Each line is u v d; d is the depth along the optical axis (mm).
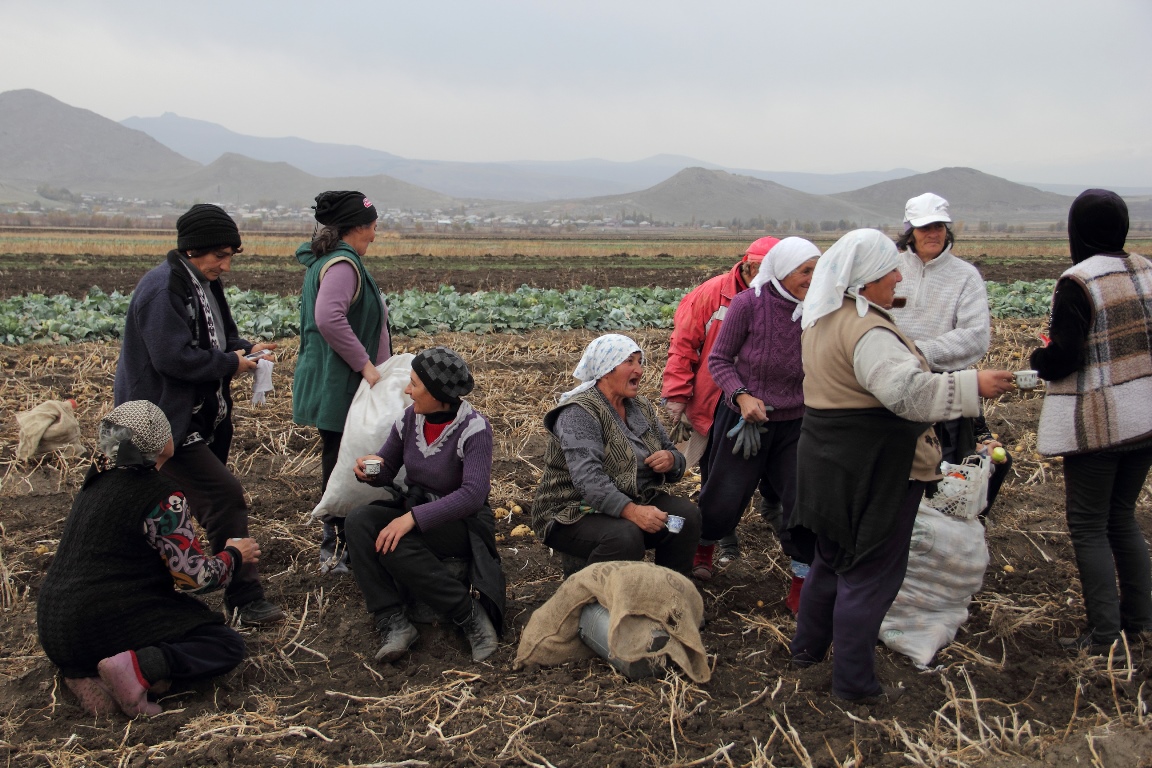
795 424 4738
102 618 3695
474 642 4328
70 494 6301
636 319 15367
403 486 4703
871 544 3639
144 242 45469
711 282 5199
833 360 3562
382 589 4332
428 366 4289
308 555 5434
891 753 3496
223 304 4840
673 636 3965
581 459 4488
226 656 3947
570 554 4715
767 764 3393
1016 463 7398
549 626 4180
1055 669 4211
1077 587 5152
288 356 11312
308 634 4504
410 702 3873
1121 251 4191
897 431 3498
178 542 3795
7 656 4207
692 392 5230
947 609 4449
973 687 3990
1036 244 73875
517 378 10141
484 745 3547
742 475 4840
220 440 4812
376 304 5062
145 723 3695
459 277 28234
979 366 11406
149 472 3803
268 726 3680
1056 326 4148
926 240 4816
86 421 8078
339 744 3549
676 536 4621
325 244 4895
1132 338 4051
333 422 4934
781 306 4691
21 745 3523
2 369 10008
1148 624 4383
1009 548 5727
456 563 4527
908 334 4891
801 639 4156
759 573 5379
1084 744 3516
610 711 3750
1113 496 4355
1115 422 4070
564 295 17875
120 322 12812
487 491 4457
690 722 3680
